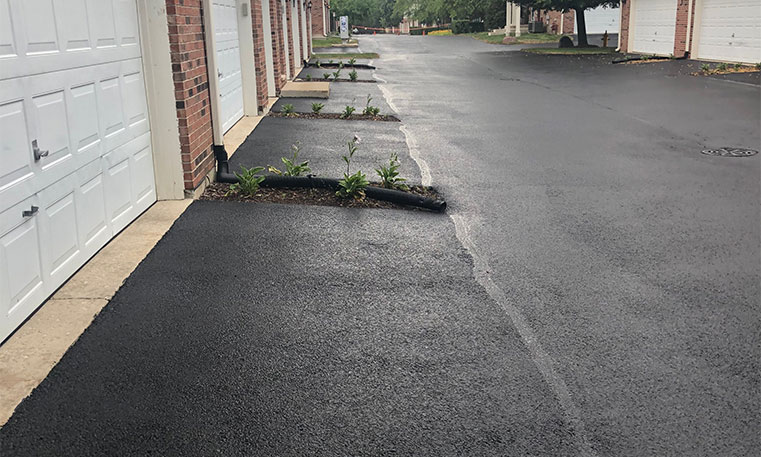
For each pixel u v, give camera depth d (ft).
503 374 12.84
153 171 22.88
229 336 14.05
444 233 21.13
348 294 16.35
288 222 21.61
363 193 24.39
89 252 17.72
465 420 11.33
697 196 25.73
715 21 86.48
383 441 10.73
